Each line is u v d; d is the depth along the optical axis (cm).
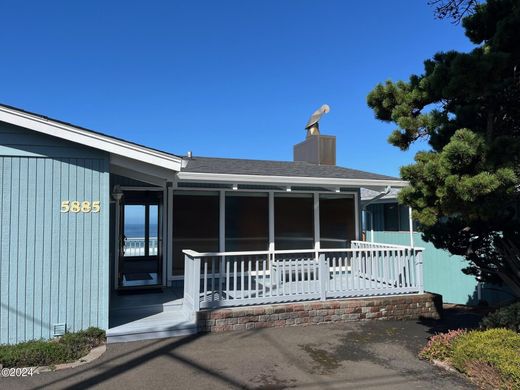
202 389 375
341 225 985
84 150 552
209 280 862
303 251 689
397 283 742
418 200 448
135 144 548
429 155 445
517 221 574
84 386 379
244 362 456
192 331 575
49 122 511
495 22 474
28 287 520
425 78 464
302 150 1282
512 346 401
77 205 545
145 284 835
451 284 1134
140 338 544
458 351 422
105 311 550
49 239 531
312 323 646
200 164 912
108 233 558
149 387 379
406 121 470
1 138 517
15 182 520
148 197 849
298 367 440
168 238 835
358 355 486
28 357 440
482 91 406
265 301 644
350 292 702
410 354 491
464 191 371
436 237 625
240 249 891
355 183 857
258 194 916
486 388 367
